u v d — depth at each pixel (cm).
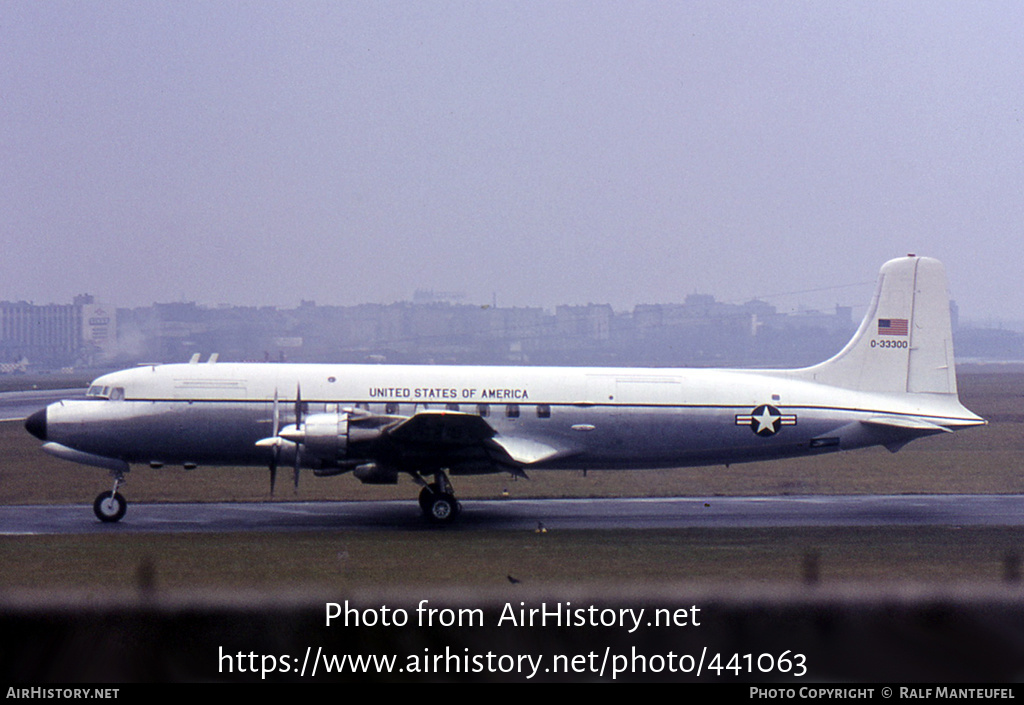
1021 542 9200
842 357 11856
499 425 10819
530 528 9950
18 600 5944
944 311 11944
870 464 17350
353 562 7925
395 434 9769
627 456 11175
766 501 12400
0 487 13262
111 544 8675
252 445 10512
